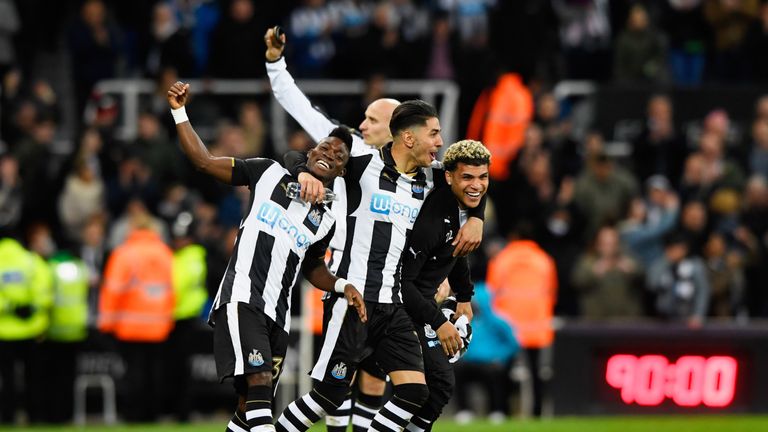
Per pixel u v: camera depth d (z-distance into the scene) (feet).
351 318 91.25
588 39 218.79
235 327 85.87
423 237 91.04
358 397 99.30
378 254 90.89
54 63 231.30
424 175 92.12
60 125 220.23
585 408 163.84
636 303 172.45
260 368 85.56
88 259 171.42
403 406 89.92
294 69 207.00
